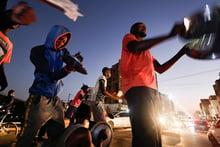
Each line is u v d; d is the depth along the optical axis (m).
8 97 5.62
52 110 1.64
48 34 1.70
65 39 1.78
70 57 1.36
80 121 1.61
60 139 1.39
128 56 1.42
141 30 1.57
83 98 4.38
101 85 2.87
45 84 1.59
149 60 1.48
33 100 1.54
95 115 2.86
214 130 5.12
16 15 0.76
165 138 6.34
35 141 2.23
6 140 4.57
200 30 0.62
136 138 1.19
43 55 1.63
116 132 7.98
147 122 1.17
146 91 1.28
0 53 1.28
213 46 0.71
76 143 1.36
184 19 0.64
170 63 1.70
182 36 0.67
